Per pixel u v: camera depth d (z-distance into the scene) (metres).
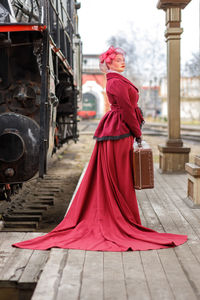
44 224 5.44
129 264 2.94
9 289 2.85
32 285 2.82
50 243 3.42
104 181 3.72
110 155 3.67
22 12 5.80
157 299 2.39
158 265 2.93
